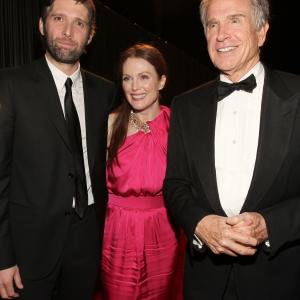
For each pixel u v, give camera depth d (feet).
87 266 7.27
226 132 5.91
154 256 8.20
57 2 6.75
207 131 5.96
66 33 6.70
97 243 7.41
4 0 10.28
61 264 7.02
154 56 8.13
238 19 5.73
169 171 6.46
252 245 5.01
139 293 8.09
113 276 8.16
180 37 23.34
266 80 5.86
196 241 5.62
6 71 6.75
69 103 6.83
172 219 8.43
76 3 6.75
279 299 5.64
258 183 5.51
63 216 6.78
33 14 11.05
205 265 5.97
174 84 25.22
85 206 6.91
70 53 6.79
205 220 5.41
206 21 6.04
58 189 6.72
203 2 6.09
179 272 10.89
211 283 5.90
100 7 15.81
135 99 8.13
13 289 6.59
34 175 6.59
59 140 6.72
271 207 5.40
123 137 8.23
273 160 5.47
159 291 8.32
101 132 7.42
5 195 6.47
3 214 6.43
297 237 5.25
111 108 7.80
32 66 6.96
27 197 6.63
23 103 6.55
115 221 8.22
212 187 5.78
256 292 5.66
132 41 18.57
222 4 5.76
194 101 6.31
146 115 8.43
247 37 5.74
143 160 8.16
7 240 6.47
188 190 6.15
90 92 7.38
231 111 5.95
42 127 6.60
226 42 5.74
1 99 6.41
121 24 17.51
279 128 5.53
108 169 8.25
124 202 8.25
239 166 5.74
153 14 18.65
